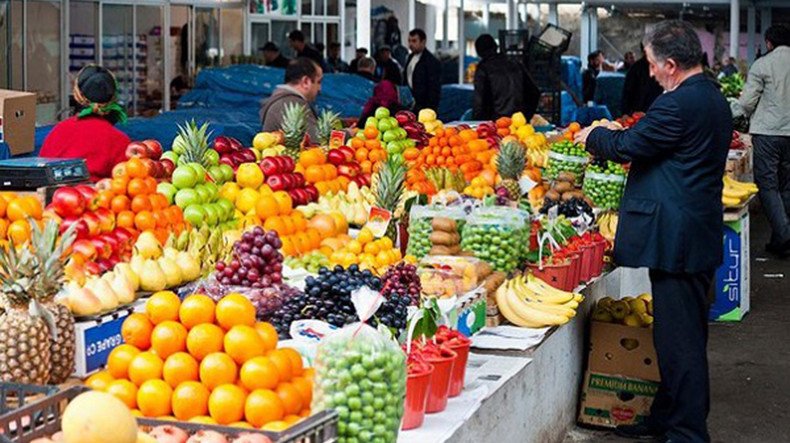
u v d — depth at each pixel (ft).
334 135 28.35
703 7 115.85
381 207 23.54
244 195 21.35
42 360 13.14
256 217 21.12
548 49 54.39
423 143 31.48
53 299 13.79
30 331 13.03
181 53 62.34
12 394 12.60
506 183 28.66
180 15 61.87
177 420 12.32
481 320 20.01
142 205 18.08
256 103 54.13
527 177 28.63
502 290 20.75
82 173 19.83
